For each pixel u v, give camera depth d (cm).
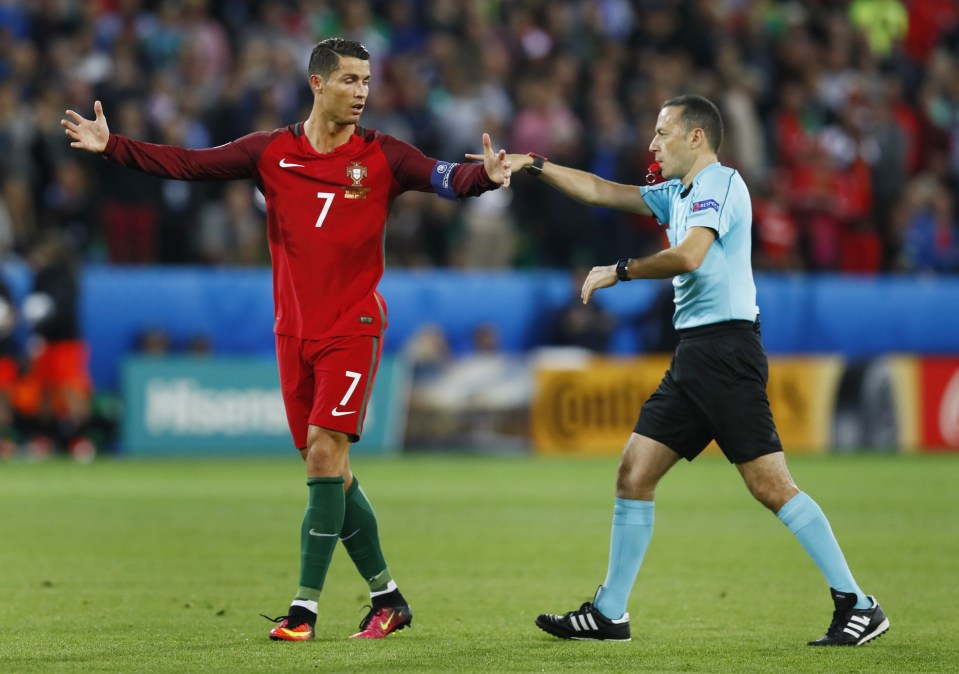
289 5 7475
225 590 2653
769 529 3719
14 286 5834
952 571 2964
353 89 2112
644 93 7350
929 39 9056
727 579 2855
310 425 2128
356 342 2133
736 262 2080
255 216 6538
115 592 2617
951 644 2097
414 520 3906
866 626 2077
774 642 2120
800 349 6862
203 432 5991
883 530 3703
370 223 2153
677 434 2100
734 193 2072
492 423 6241
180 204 6406
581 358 6462
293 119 6844
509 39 7706
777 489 2080
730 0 8344
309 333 2139
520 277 6575
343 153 2150
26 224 6200
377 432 6159
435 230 6850
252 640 2097
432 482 5038
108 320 5988
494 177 2130
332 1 7562
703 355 2072
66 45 6681
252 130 6581
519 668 1864
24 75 6612
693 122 2111
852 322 6962
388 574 2189
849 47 8394
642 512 2117
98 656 1941
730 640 2138
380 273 2188
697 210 2055
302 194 2145
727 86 7519
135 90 6419
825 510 4184
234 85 6681
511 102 7475
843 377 6538
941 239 7806
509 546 3366
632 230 6962
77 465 5581
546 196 7012
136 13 6975
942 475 5347
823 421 6500
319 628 2244
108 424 5991
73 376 5894
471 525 3797
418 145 6950
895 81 8288
